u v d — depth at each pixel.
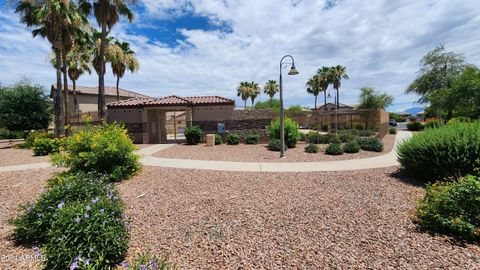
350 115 24.50
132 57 26.25
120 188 6.49
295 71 11.27
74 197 4.00
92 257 2.91
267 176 7.79
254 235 3.85
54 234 3.04
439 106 24.17
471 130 6.76
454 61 28.56
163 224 4.30
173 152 13.52
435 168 6.70
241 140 19.14
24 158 11.95
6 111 21.58
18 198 5.83
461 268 2.94
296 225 4.18
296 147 15.23
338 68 42.88
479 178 4.18
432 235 3.74
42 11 15.55
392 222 4.20
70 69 27.22
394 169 8.63
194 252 3.38
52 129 26.88
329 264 3.06
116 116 19.39
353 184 6.68
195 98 21.08
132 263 3.01
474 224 3.71
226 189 6.36
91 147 7.22
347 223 4.21
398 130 34.31
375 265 3.03
